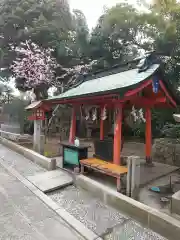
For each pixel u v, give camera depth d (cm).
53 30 1355
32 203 386
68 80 1515
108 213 359
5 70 1541
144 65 502
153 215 307
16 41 1406
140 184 473
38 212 352
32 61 1326
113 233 301
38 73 1347
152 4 1032
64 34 1427
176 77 1008
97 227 315
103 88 486
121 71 623
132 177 396
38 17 1396
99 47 1388
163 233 293
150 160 651
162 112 985
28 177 527
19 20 1338
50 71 1389
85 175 528
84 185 462
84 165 509
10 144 927
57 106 1235
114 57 1415
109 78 612
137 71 529
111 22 1204
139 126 1122
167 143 728
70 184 494
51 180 502
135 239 287
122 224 325
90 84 666
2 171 587
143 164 654
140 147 992
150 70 480
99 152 656
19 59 1329
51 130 1417
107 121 998
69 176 529
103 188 408
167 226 288
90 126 1352
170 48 985
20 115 1363
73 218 333
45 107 762
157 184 485
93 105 693
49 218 333
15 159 729
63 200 411
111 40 1329
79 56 1465
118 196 370
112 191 391
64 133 1306
